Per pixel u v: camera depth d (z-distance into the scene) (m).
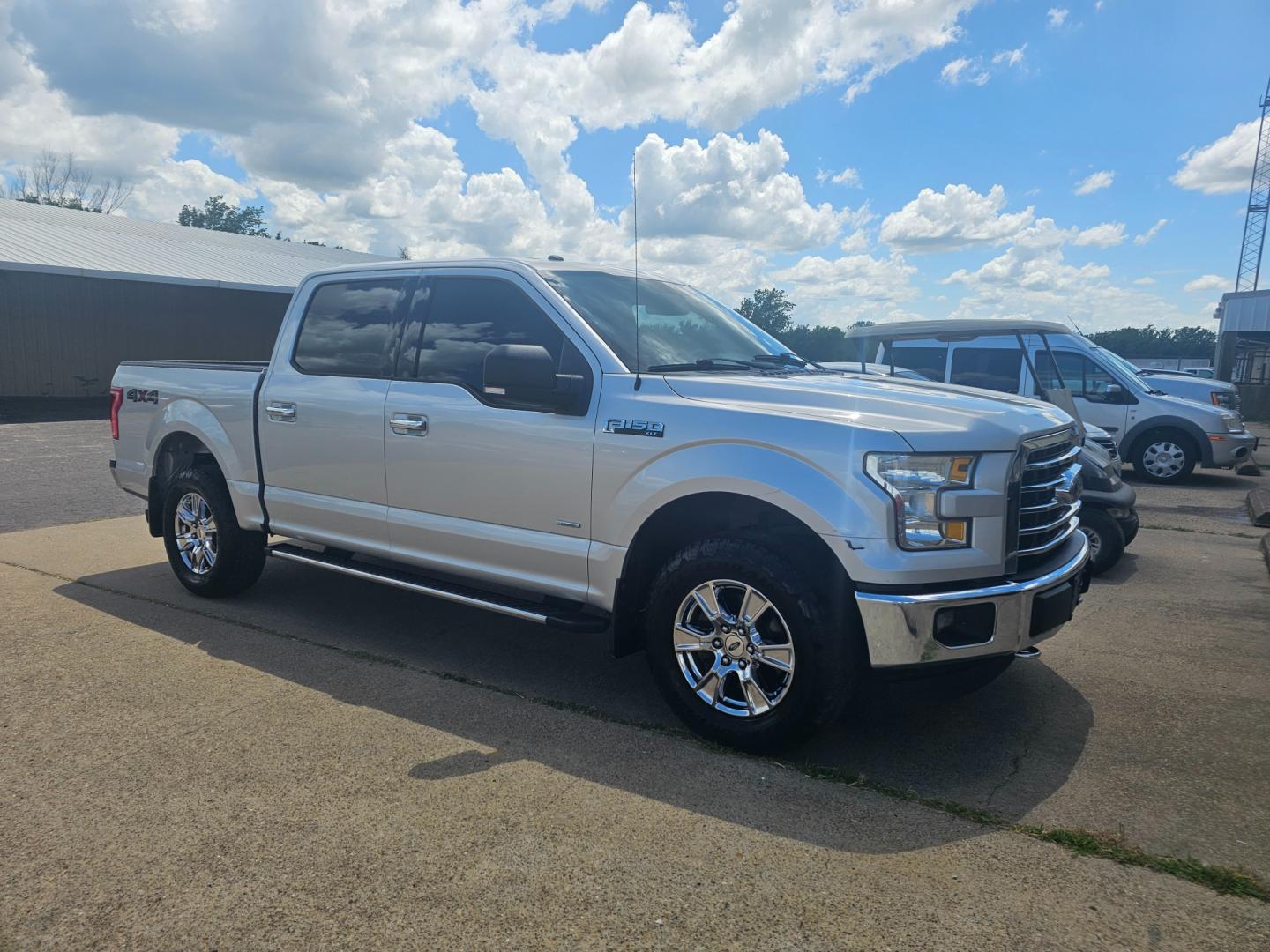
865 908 2.47
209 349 28.53
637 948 2.30
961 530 3.15
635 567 3.72
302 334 4.99
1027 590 3.21
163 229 30.53
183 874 2.59
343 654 4.54
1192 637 4.99
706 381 3.68
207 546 5.43
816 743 3.57
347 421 4.57
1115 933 2.36
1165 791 3.17
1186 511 9.64
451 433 4.16
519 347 3.69
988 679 3.65
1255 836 2.86
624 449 3.63
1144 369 15.51
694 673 3.55
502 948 2.29
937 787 3.20
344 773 3.23
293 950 2.28
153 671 4.25
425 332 4.45
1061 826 2.91
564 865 2.67
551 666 4.45
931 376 12.38
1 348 23.11
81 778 3.17
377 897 2.50
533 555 3.94
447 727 3.66
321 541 4.84
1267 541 7.34
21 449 13.27
